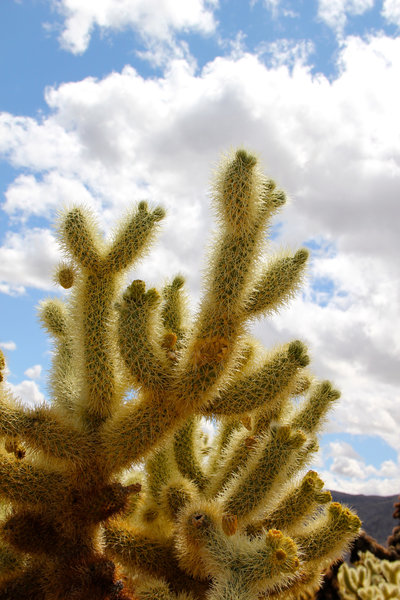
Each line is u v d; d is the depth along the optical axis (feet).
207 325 10.70
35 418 10.25
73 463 10.49
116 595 10.79
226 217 10.78
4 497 10.68
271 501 11.91
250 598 9.16
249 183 10.57
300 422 14.23
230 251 10.87
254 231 11.07
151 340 10.49
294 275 11.75
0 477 10.52
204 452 17.66
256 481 11.27
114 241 11.96
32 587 11.25
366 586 16.96
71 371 13.28
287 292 11.68
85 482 10.87
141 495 14.37
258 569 9.53
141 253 12.08
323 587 23.76
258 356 12.36
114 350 11.24
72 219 11.64
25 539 10.80
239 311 10.85
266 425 13.60
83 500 10.91
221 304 10.63
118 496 11.03
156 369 10.39
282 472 11.40
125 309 10.41
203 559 10.37
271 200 11.50
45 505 10.96
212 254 11.19
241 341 10.90
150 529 13.26
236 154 10.83
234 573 9.64
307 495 12.19
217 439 15.53
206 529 10.48
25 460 11.08
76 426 10.90
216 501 12.13
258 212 11.12
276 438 11.58
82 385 11.68
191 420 14.80
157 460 14.35
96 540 11.54
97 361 11.30
